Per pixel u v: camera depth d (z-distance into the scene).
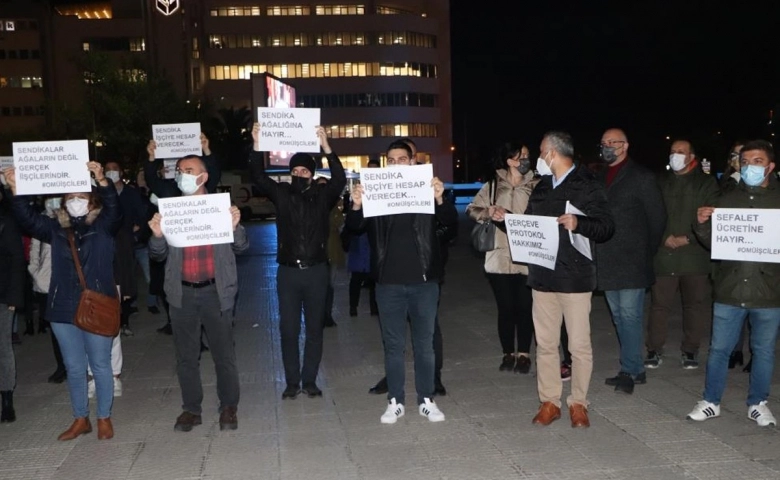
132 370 8.41
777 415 6.13
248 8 84.31
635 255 6.79
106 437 6.09
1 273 6.43
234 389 6.22
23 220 5.95
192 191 6.14
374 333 9.94
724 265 5.91
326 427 6.17
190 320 6.15
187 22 82.62
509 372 7.74
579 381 5.98
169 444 5.91
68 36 86.81
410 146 6.50
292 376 7.01
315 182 7.01
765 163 5.69
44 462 5.62
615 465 5.18
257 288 14.75
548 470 5.12
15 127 82.12
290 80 84.25
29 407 7.17
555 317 6.07
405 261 6.13
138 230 10.28
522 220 5.91
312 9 85.56
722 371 6.00
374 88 85.12
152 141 8.38
